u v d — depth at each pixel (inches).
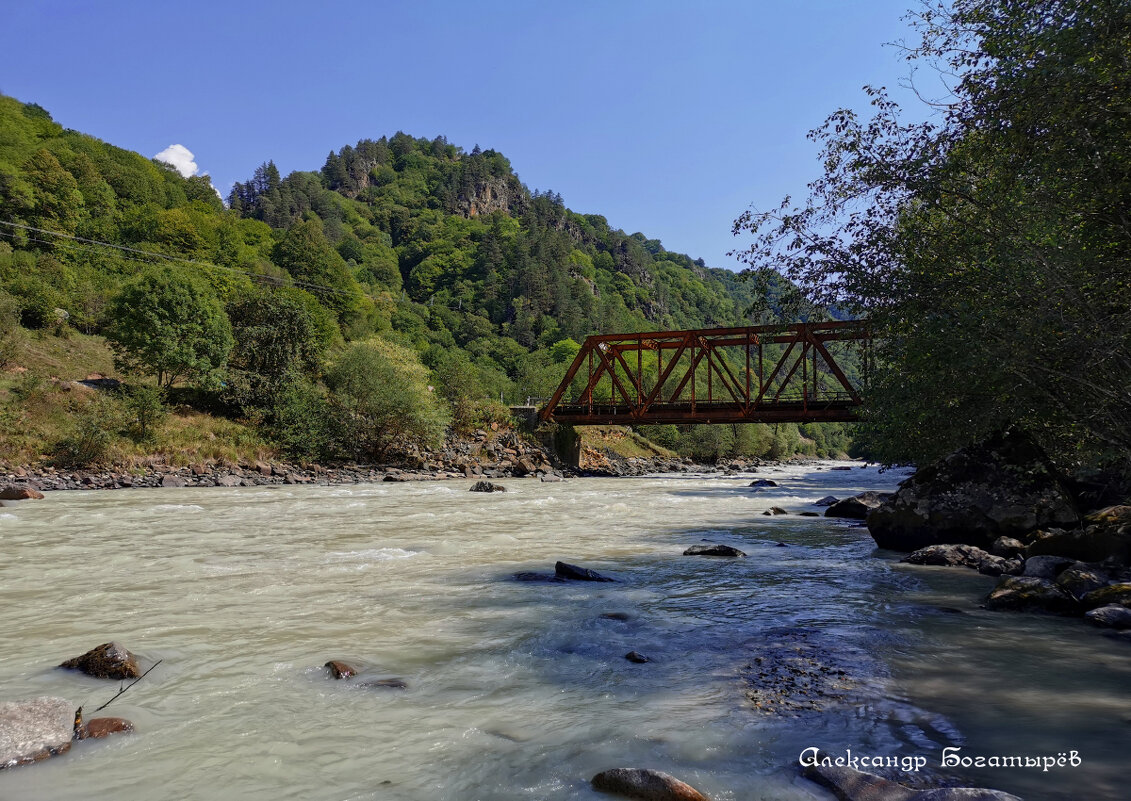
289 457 1453.0
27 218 2974.9
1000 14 363.3
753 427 3063.5
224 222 4490.7
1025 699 173.8
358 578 343.9
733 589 323.6
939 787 124.3
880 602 296.5
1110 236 336.8
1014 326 370.3
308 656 211.3
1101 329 330.3
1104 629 247.0
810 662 208.1
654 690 182.4
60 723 150.9
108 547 449.4
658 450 2795.3
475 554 431.2
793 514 725.3
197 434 1339.8
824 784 124.4
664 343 1844.2
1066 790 123.1
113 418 1206.3
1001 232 394.0
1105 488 459.2
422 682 188.5
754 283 547.5
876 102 461.7
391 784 128.2
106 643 205.3
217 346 1545.3
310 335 1744.6
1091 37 298.7
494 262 7411.4
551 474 1748.3
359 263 7667.3
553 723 158.9
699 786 125.6
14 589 312.5
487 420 2059.5
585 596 304.2
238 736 151.2
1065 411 407.5
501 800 121.4
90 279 2292.1
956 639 234.8
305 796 123.3
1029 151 352.8
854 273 486.6
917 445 551.2
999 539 410.9
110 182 4131.4
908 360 470.3
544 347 5787.4
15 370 1418.6
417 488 1155.3
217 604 283.4
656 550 457.1
